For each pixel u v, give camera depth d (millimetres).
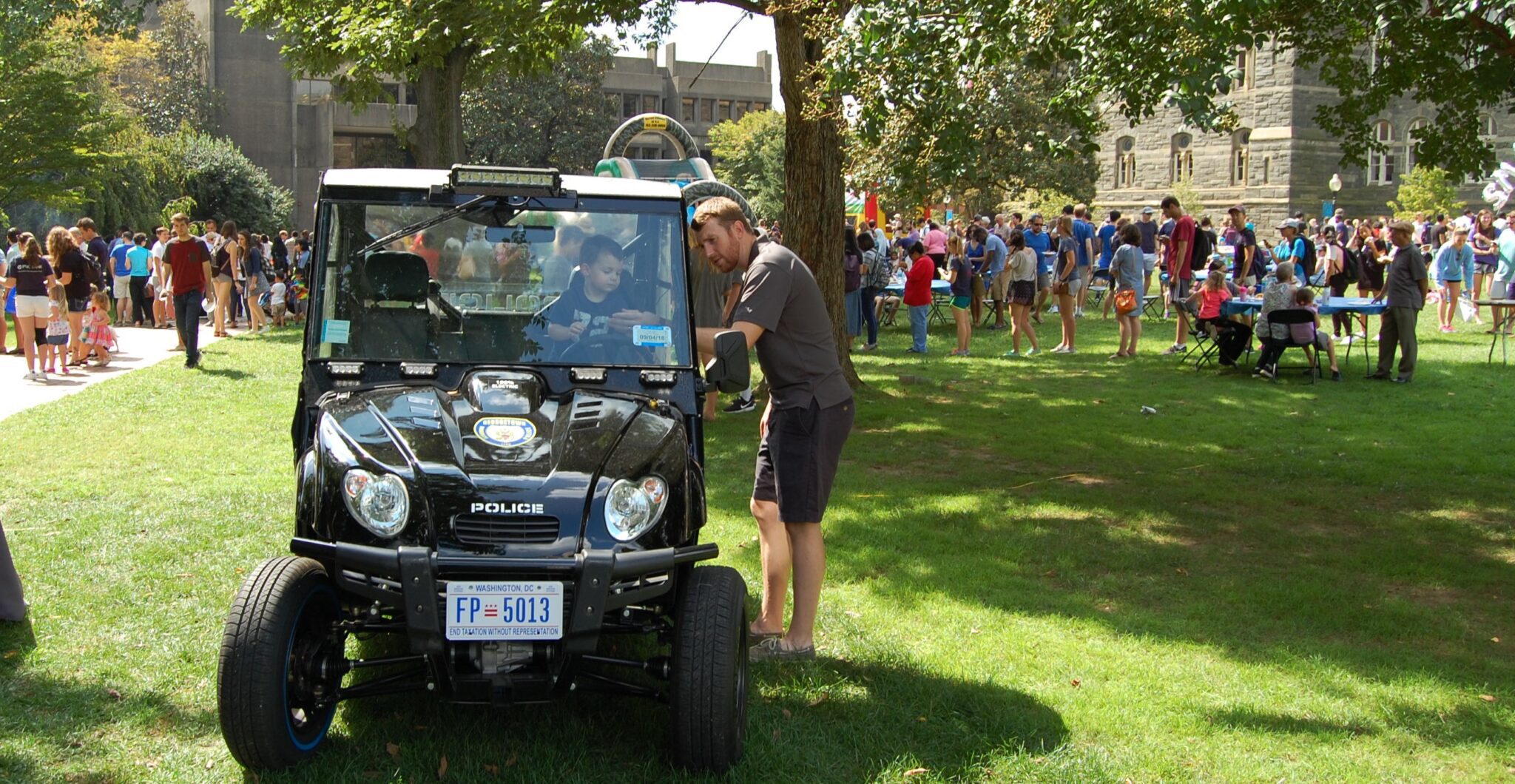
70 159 32875
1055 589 6637
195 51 65562
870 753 4500
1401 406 12711
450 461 4125
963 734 4668
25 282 14227
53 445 10133
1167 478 9414
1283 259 20750
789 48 11961
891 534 7625
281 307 22250
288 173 68500
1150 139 59812
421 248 4895
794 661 5324
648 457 4254
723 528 7672
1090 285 23406
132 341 19141
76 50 42688
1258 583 6789
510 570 3922
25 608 5652
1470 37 8398
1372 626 6121
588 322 4910
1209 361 16156
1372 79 9531
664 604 4586
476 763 4258
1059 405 12766
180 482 8664
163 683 4918
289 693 4145
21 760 4176
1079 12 7914
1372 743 4758
